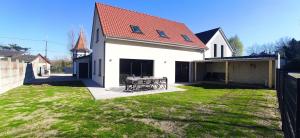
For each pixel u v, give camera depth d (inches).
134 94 405.1
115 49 543.8
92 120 212.5
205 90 482.3
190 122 204.7
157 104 299.7
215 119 215.0
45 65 1425.9
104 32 524.4
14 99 337.1
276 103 307.6
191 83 677.9
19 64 566.6
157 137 163.5
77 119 216.2
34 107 276.1
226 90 482.9
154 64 627.2
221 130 178.7
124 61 568.1
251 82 671.1
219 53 944.3
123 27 593.3
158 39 629.6
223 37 965.8
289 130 126.2
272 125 192.2
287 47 1439.5
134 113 242.7
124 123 201.8
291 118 116.8
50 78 898.7
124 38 545.6
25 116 228.7
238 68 714.2
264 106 284.4
